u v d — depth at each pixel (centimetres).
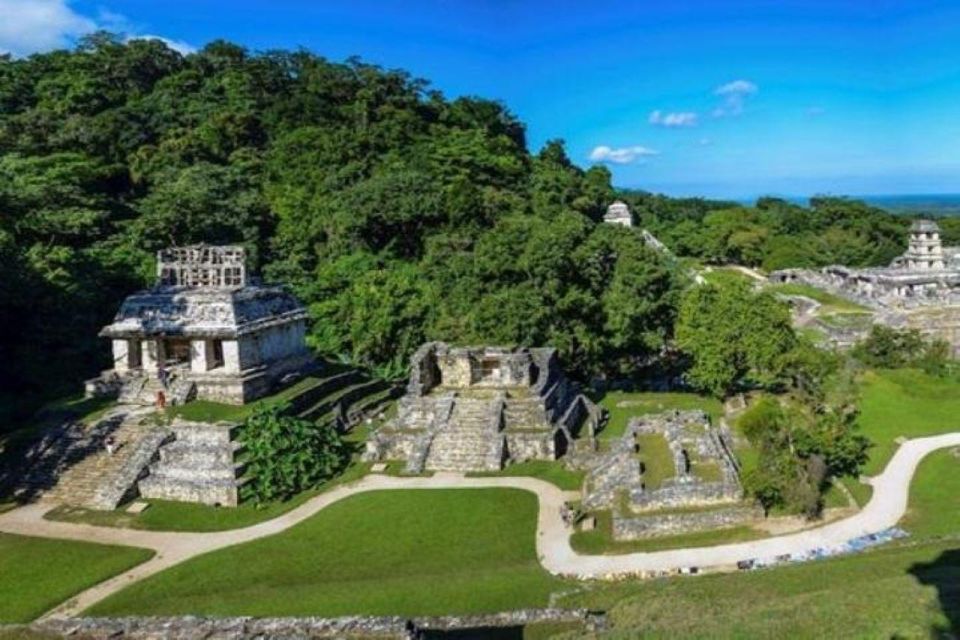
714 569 3662
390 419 6266
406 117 13175
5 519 4659
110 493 4806
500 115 15788
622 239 7475
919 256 12538
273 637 2612
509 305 6694
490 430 5503
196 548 4234
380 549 4166
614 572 3703
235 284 6312
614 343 7112
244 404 5728
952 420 5941
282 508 4762
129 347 6175
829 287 12712
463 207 9850
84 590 3750
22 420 5859
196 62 14725
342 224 9606
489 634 2905
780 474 4216
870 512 4281
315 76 14500
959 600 2545
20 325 6844
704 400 6788
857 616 2509
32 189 7562
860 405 6169
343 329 8206
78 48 14212
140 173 10325
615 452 4997
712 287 6669
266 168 11456
